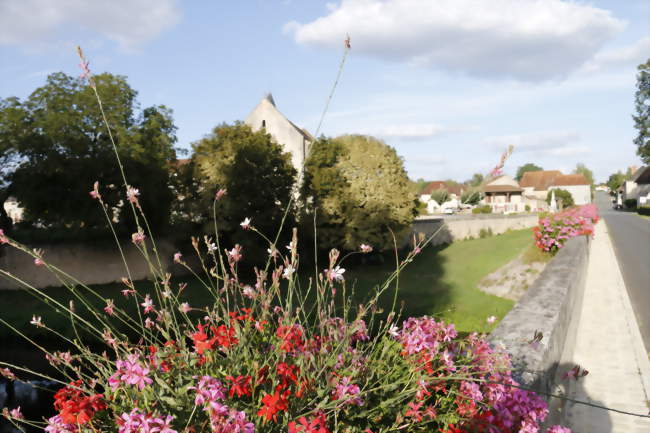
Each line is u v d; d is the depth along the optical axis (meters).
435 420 2.28
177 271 22.84
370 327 2.65
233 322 2.32
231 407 1.93
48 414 8.83
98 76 20.98
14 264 21.09
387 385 2.19
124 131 21.23
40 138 19.42
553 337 3.96
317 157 23.89
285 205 20.80
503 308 13.53
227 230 20.95
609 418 4.32
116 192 20.64
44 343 12.96
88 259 22.16
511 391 2.50
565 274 6.69
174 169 23.19
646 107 49.53
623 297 9.91
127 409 1.93
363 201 23.42
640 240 24.97
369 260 24.69
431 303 14.39
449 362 2.36
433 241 31.73
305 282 16.06
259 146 21.30
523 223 45.34
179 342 2.25
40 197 19.36
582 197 90.12
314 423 1.79
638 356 6.04
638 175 82.06
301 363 2.13
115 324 11.15
